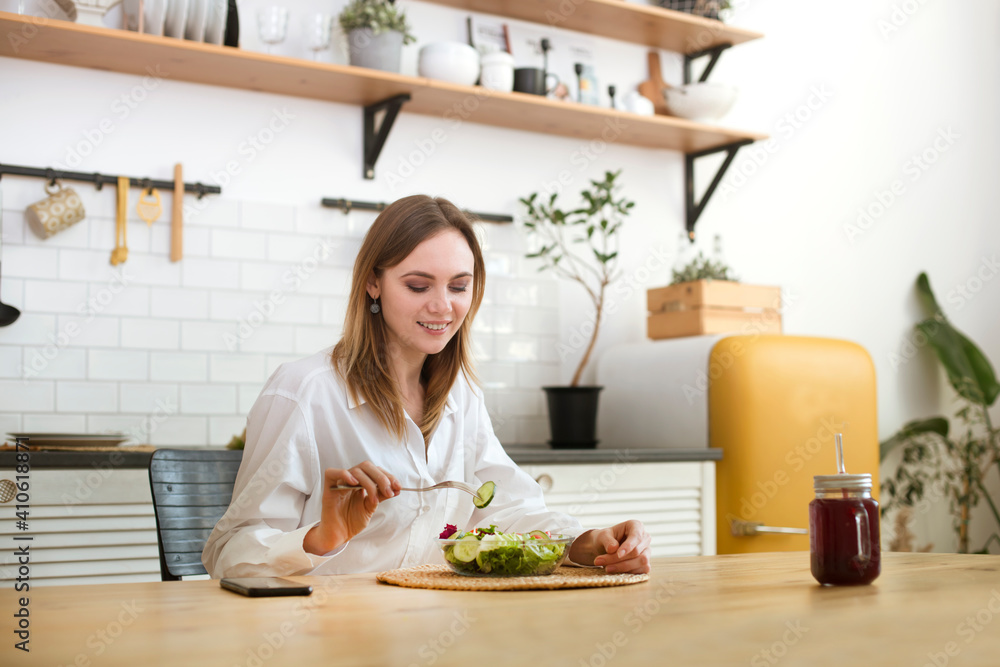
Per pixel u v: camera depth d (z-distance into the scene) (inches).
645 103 134.2
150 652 29.7
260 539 52.2
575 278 130.4
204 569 59.8
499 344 129.5
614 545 48.4
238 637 31.9
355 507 48.3
